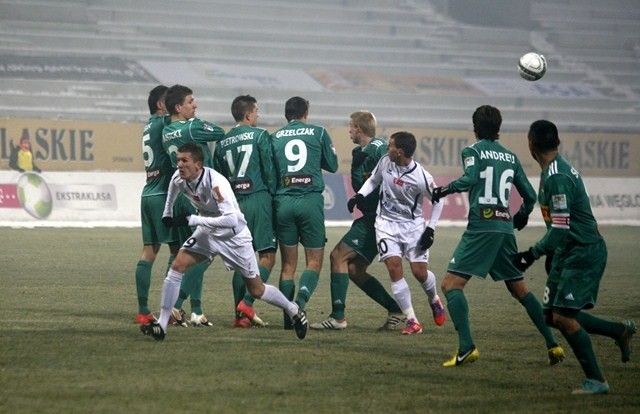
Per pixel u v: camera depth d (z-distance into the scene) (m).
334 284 30.84
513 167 25.02
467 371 23.44
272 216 31.50
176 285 26.56
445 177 98.88
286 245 31.30
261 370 22.81
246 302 30.41
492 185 24.64
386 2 145.88
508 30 144.50
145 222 31.23
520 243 70.44
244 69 122.75
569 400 20.42
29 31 119.31
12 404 18.86
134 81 112.56
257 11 136.50
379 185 30.72
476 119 25.28
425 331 30.39
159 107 32.03
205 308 35.28
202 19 131.38
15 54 113.44
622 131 109.06
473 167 24.50
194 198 26.61
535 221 96.38
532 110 128.25
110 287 40.44
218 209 26.47
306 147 31.20
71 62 113.62
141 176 84.12
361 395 20.38
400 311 30.83
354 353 25.64
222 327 30.38
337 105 119.06
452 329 30.91
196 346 26.05
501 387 21.62
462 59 138.50
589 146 106.62
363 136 32.50
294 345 26.80
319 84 121.94
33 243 61.28
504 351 26.66
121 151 89.62
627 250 65.50
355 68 131.25
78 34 121.50
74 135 87.12
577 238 21.69
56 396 19.59
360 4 143.88
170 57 123.25
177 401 19.39
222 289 41.16
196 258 26.78
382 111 121.25
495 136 25.20
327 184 90.00
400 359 24.88
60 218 80.06
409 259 30.03
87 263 50.16
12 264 48.72
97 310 33.44
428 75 133.50
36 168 84.25
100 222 81.00
